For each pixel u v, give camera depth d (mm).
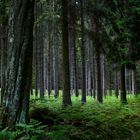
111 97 35250
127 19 19766
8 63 9727
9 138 8297
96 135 11531
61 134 9180
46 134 8922
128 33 19859
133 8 19562
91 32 20047
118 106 21094
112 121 14453
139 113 18250
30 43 9898
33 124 9578
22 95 9688
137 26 19812
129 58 21125
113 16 20547
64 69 18438
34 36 31969
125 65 22875
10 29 9781
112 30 22391
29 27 9852
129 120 15773
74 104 20516
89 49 35594
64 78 18344
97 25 20625
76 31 20094
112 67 25078
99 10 19812
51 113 12289
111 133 12477
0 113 9594
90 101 25438
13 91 9594
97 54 22156
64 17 18688
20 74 9648
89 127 12094
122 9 21125
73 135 10438
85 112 14875
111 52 21703
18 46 9672
